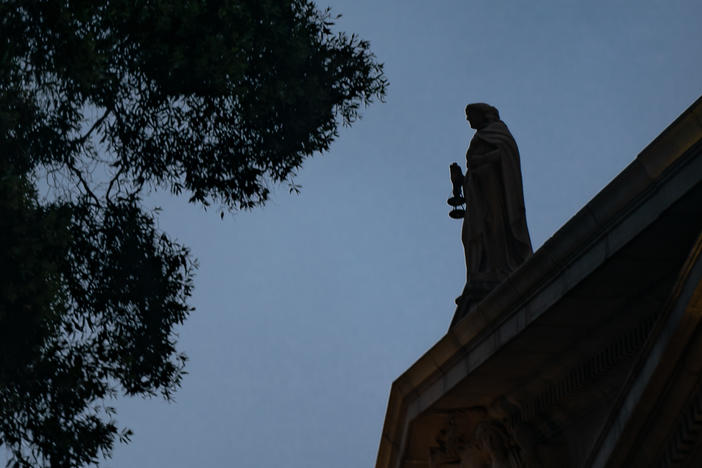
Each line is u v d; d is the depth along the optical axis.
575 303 15.88
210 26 22.08
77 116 22.73
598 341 16.59
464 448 19.88
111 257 22.81
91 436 20.91
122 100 23.12
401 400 20.41
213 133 23.88
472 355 18.17
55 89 22.12
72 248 22.33
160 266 23.28
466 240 20.95
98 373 22.16
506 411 18.88
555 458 17.97
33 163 21.95
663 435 14.72
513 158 20.84
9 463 20.47
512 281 16.75
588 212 15.05
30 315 19.47
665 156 13.69
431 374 19.34
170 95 23.09
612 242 14.78
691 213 13.84
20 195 19.48
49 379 20.86
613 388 16.58
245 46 22.14
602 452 15.63
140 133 23.58
